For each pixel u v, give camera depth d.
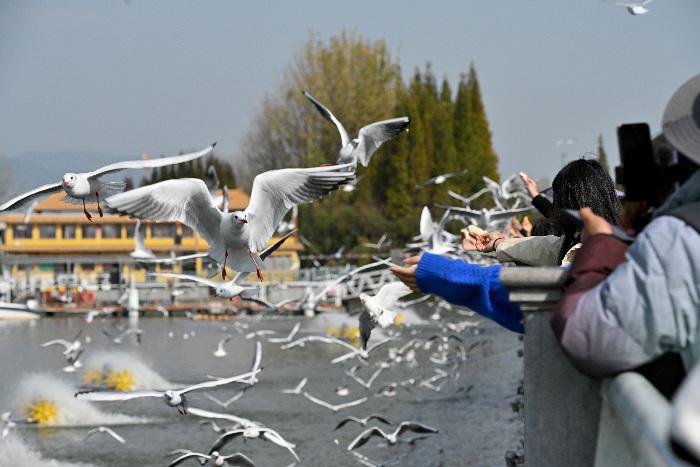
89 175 10.07
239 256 9.05
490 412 25.12
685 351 4.36
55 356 42.66
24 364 38.91
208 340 51.22
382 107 82.38
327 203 83.06
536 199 9.34
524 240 7.18
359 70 82.44
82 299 77.31
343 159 12.97
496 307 5.60
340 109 81.44
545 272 5.20
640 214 5.44
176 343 49.53
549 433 5.25
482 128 91.00
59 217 82.62
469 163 88.44
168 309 71.69
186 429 24.66
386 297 7.34
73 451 22.92
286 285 59.62
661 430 3.54
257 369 12.62
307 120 81.69
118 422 25.47
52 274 81.81
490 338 43.31
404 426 17.16
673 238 4.33
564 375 5.21
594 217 4.97
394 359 33.94
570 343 4.52
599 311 4.44
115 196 8.71
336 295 63.00
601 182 6.64
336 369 35.69
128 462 21.69
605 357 4.43
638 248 4.41
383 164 83.94
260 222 9.09
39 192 10.13
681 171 5.43
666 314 4.31
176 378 35.59
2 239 81.62
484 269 5.66
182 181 8.84
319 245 81.94
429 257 5.79
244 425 14.44
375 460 20.53
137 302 69.88
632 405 4.04
